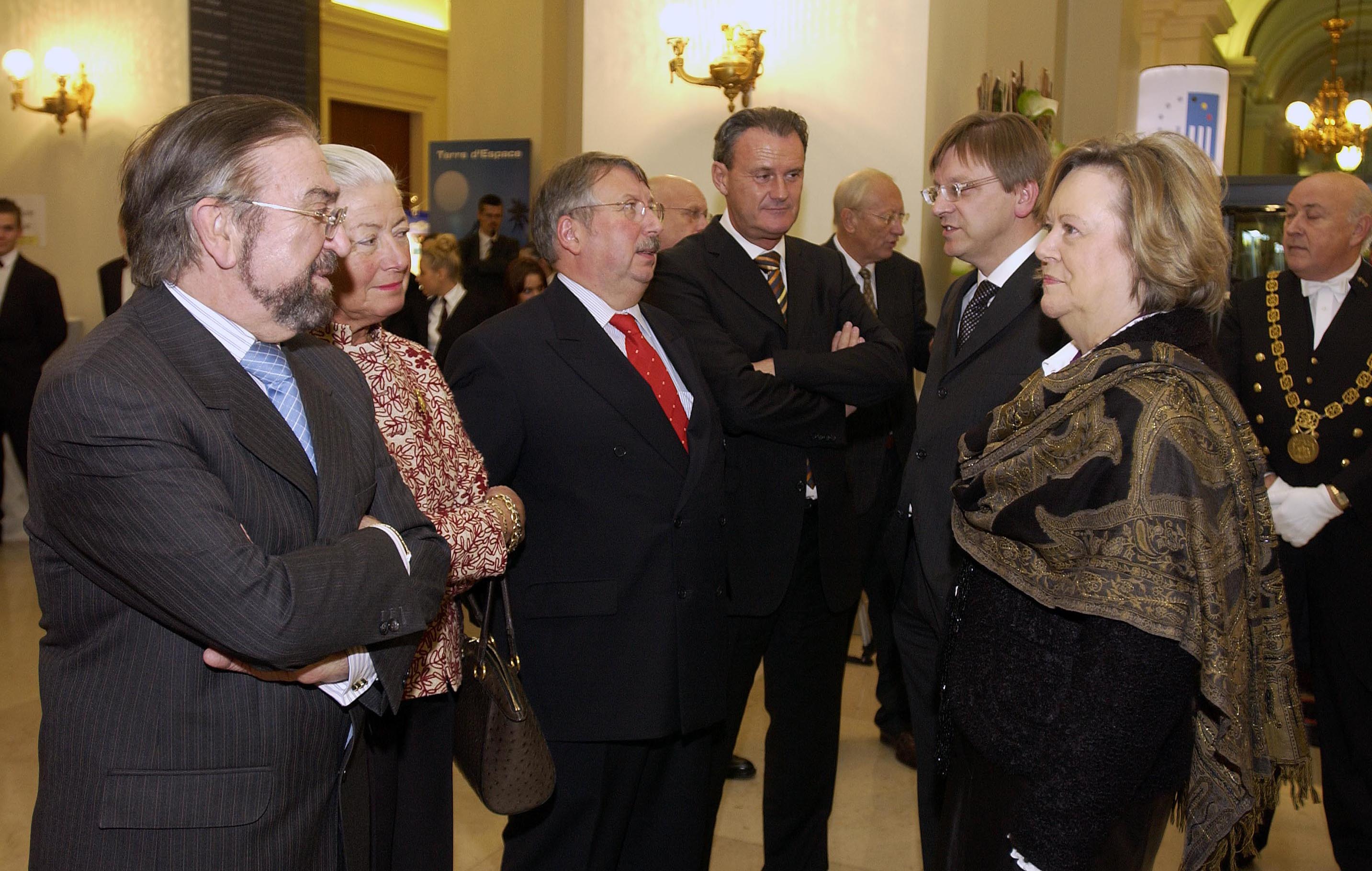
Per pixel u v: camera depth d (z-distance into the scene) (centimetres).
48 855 118
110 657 119
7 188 651
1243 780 133
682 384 212
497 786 167
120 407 112
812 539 241
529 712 169
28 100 643
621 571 190
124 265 551
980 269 209
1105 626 126
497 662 172
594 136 536
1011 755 137
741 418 221
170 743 117
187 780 117
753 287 239
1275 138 1515
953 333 219
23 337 558
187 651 118
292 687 124
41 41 640
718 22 508
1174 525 123
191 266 122
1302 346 279
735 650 229
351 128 986
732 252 242
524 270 524
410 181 1043
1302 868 272
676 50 480
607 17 529
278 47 646
